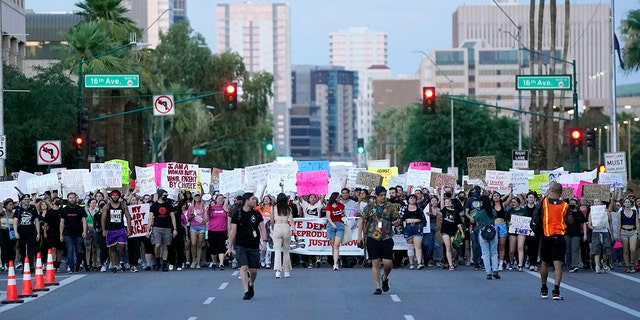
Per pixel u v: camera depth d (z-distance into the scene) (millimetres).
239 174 44750
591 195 38375
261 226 27422
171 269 37781
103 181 44188
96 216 37656
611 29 65438
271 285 31125
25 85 73625
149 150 100250
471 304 25703
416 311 24281
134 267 37250
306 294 28391
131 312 24906
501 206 36750
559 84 55938
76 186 44094
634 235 35812
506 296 27625
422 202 39188
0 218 37688
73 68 75062
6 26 97625
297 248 38438
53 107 73312
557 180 45125
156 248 36969
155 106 65250
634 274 35219
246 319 23109
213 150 115562
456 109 130500
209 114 110125
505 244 37594
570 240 36188
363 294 28266
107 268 38781
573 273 35750
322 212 39062
